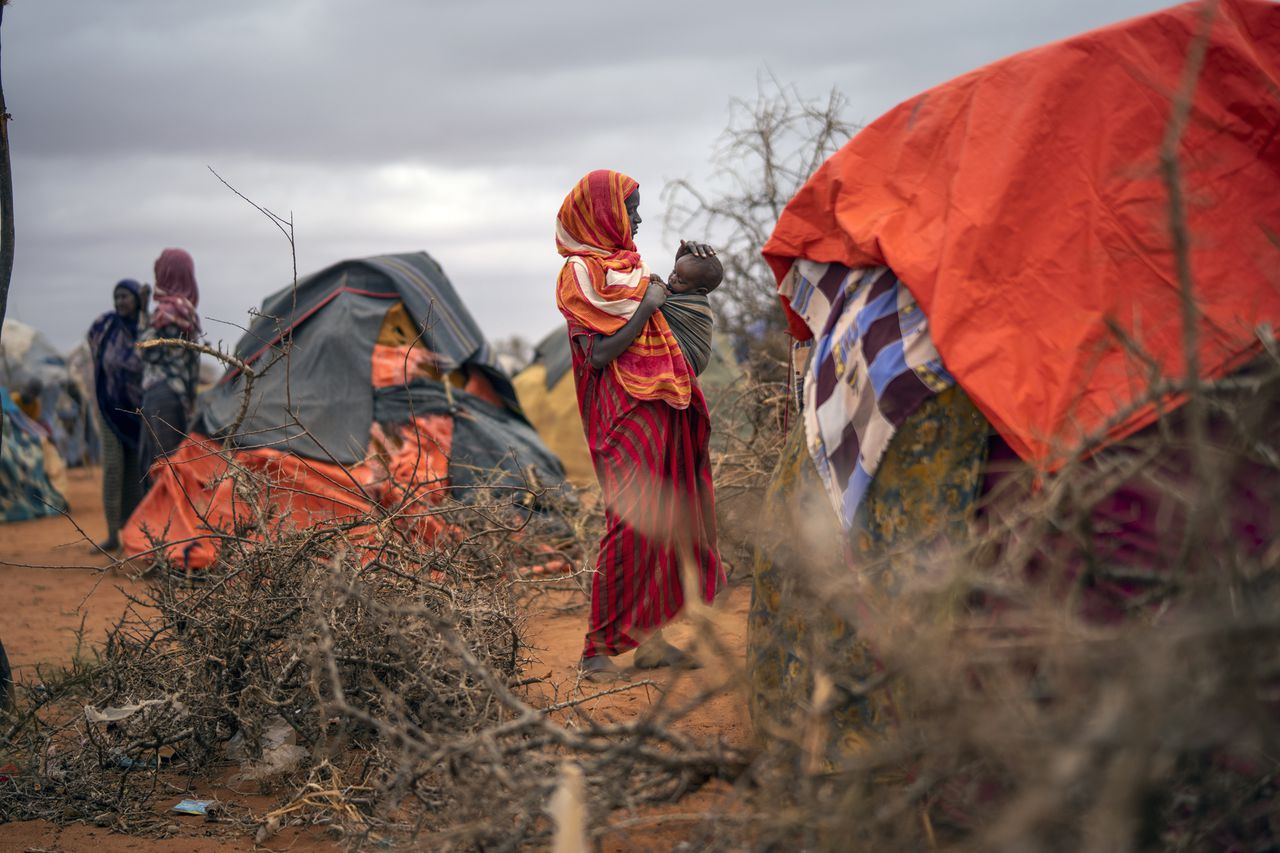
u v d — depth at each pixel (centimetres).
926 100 340
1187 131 304
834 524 316
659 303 474
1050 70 315
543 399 1358
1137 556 267
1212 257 295
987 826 216
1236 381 262
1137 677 176
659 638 498
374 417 838
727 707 419
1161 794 216
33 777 366
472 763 280
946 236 309
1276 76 314
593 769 270
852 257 336
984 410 290
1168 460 270
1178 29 313
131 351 945
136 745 381
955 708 208
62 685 429
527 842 262
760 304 940
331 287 907
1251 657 185
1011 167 308
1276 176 303
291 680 379
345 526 421
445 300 946
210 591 408
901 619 236
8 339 1862
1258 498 262
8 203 465
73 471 1948
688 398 473
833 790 254
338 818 331
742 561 510
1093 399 285
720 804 281
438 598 407
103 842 331
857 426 316
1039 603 217
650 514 469
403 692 346
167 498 825
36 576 834
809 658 296
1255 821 234
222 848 324
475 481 730
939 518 301
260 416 816
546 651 551
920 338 309
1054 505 238
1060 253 301
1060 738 183
